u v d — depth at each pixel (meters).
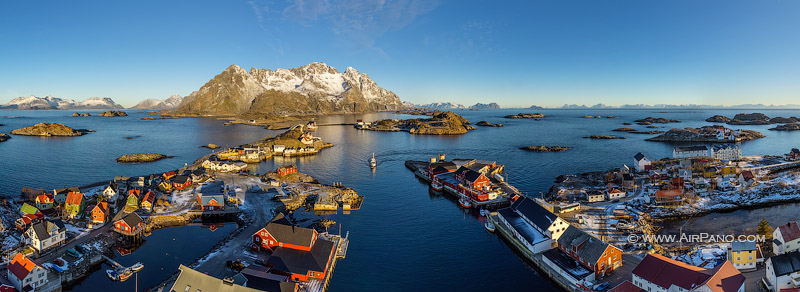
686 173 128.75
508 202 115.81
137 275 71.25
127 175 155.38
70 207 95.56
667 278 59.12
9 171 157.50
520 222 89.88
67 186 135.25
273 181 133.38
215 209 103.75
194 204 109.31
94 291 65.75
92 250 78.94
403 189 135.38
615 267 70.00
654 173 132.38
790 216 97.44
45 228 78.56
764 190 114.19
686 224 94.31
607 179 135.62
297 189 127.31
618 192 113.94
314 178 149.88
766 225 81.56
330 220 100.06
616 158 193.75
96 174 156.00
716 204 105.62
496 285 69.25
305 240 75.31
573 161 185.75
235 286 57.28
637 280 62.88
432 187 136.25
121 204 109.38
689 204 105.38
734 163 158.75
